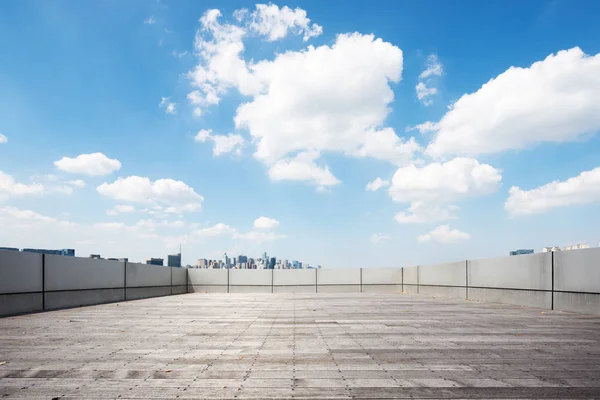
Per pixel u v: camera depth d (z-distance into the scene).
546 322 8.85
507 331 7.57
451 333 7.33
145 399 3.73
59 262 12.60
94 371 4.70
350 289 23.48
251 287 23.59
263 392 3.92
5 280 10.48
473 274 15.96
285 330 7.71
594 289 10.20
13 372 4.67
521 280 13.12
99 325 8.49
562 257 11.30
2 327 8.24
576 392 3.93
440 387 4.07
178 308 12.46
